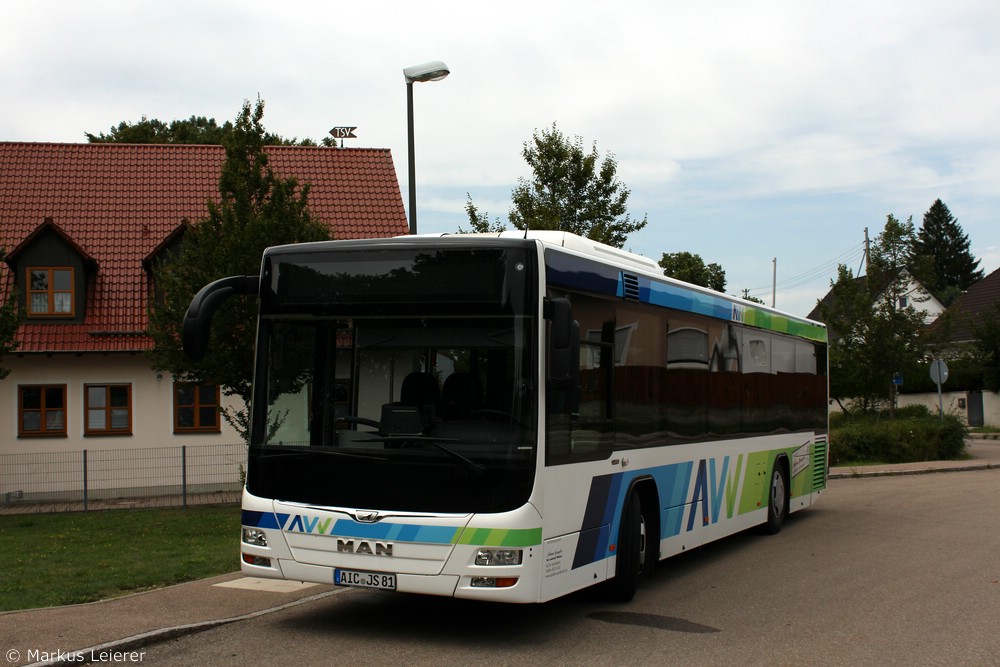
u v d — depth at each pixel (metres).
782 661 7.05
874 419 32.47
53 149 29.84
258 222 17.12
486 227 22.30
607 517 8.59
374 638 7.68
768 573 10.95
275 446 7.82
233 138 18.19
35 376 24.94
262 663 6.87
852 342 31.34
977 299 59.78
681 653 7.27
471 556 7.14
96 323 25.47
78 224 27.78
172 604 8.68
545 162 22.39
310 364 7.84
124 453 24.61
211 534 15.92
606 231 22.00
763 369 13.55
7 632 7.34
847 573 10.91
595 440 8.36
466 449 7.28
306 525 7.59
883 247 31.30
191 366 17.61
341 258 7.85
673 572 11.06
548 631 7.99
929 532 14.40
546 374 7.45
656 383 9.84
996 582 10.30
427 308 7.57
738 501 12.37
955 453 29.69
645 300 9.66
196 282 17.48
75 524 18.36
